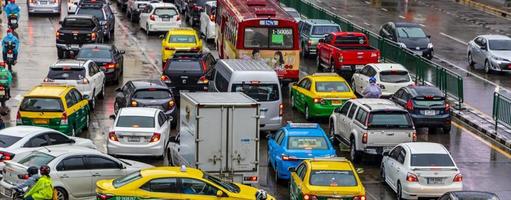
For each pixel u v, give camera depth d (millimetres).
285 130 47219
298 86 62625
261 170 49156
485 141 56844
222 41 75875
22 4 111125
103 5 91562
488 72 77812
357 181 39531
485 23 106688
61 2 110000
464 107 65125
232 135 41219
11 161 41344
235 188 37844
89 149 42812
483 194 36531
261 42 66750
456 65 81312
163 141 49438
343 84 60219
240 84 55250
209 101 41500
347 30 89750
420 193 42719
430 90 58531
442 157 43469
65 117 51406
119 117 49406
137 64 78000
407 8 117562
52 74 60688
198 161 41156
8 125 55906
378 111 49562
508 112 58781
